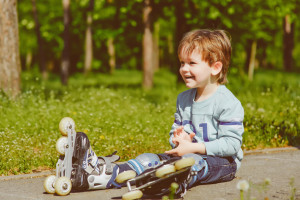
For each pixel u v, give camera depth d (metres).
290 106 15.28
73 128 5.45
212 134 5.83
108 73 62.75
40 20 55.72
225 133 5.70
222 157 5.91
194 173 5.25
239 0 26.56
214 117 5.81
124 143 9.33
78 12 49.47
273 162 7.88
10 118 12.12
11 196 5.75
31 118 12.08
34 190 6.05
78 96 17.70
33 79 18.73
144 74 32.91
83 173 5.50
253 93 19.84
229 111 5.71
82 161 5.50
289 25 65.06
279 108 15.08
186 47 5.71
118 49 70.62
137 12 34.97
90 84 37.34
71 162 5.49
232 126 5.70
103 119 12.06
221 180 6.07
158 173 4.84
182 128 5.62
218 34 5.86
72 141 5.44
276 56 79.94
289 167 7.45
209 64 5.73
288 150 9.19
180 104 6.18
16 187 6.26
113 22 41.41
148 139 9.78
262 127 11.11
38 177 6.96
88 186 5.56
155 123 11.95
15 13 16.58
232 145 5.70
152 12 32.22
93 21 43.62
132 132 10.67
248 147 9.37
